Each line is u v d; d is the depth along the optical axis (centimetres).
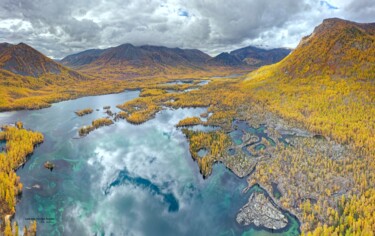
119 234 7331
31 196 8800
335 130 12694
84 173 10488
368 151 10388
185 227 7644
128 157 11944
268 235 7125
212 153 11631
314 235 6241
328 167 9525
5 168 9588
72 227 7488
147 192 9306
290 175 9306
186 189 9469
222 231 7438
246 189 9194
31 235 6919
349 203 7488
